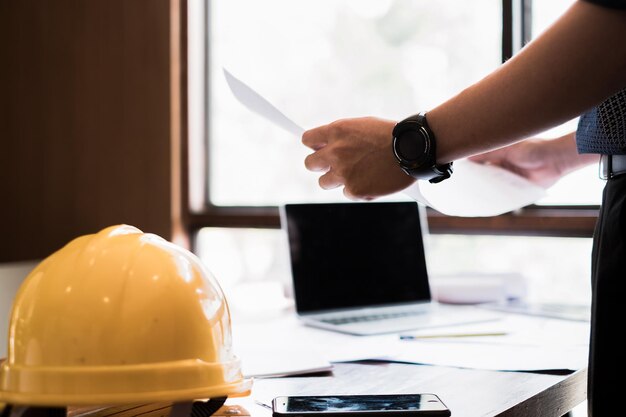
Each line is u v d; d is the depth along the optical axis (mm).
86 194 3113
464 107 929
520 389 1007
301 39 2721
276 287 2213
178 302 726
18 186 3299
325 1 2672
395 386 1037
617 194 943
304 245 1765
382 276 1868
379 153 1029
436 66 2439
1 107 3312
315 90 2703
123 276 721
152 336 705
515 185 1354
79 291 712
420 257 1949
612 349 922
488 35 2314
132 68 2965
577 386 1123
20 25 3244
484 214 1212
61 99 3158
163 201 2904
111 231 781
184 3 2867
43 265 760
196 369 719
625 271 915
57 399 683
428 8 2447
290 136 2750
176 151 2885
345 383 1059
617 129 931
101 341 695
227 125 2891
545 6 2197
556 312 1758
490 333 1490
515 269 2223
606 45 806
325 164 1096
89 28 3066
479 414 870
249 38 2830
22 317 726
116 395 684
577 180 2119
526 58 863
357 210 1877
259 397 967
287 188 2773
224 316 787
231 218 2793
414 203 1978
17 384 705
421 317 1724
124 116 2992
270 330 1595
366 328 1570
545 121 872
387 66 2551
